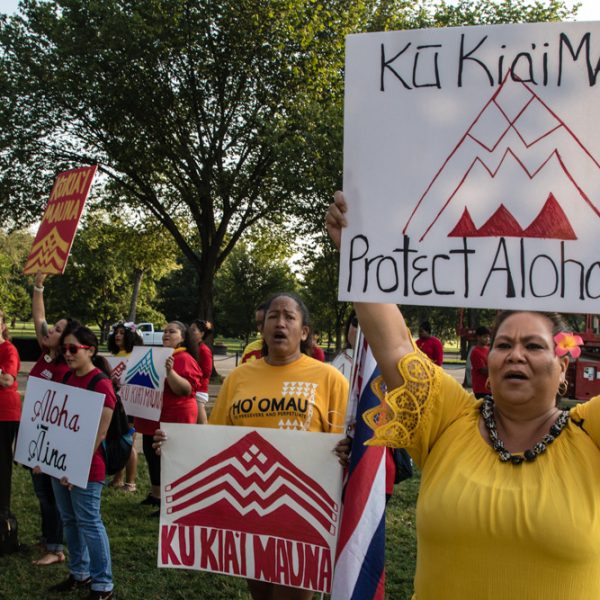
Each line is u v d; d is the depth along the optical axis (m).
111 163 21.22
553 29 2.08
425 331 11.23
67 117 20.33
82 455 4.34
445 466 2.06
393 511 6.42
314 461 3.20
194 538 3.36
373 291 2.19
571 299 2.02
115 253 29.86
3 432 5.30
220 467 3.33
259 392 3.50
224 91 19.98
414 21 21.27
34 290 5.67
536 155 2.08
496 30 2.12
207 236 22.23
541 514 1.85
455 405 2.17
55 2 19.05
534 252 2.06
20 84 19.14
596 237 2.02
